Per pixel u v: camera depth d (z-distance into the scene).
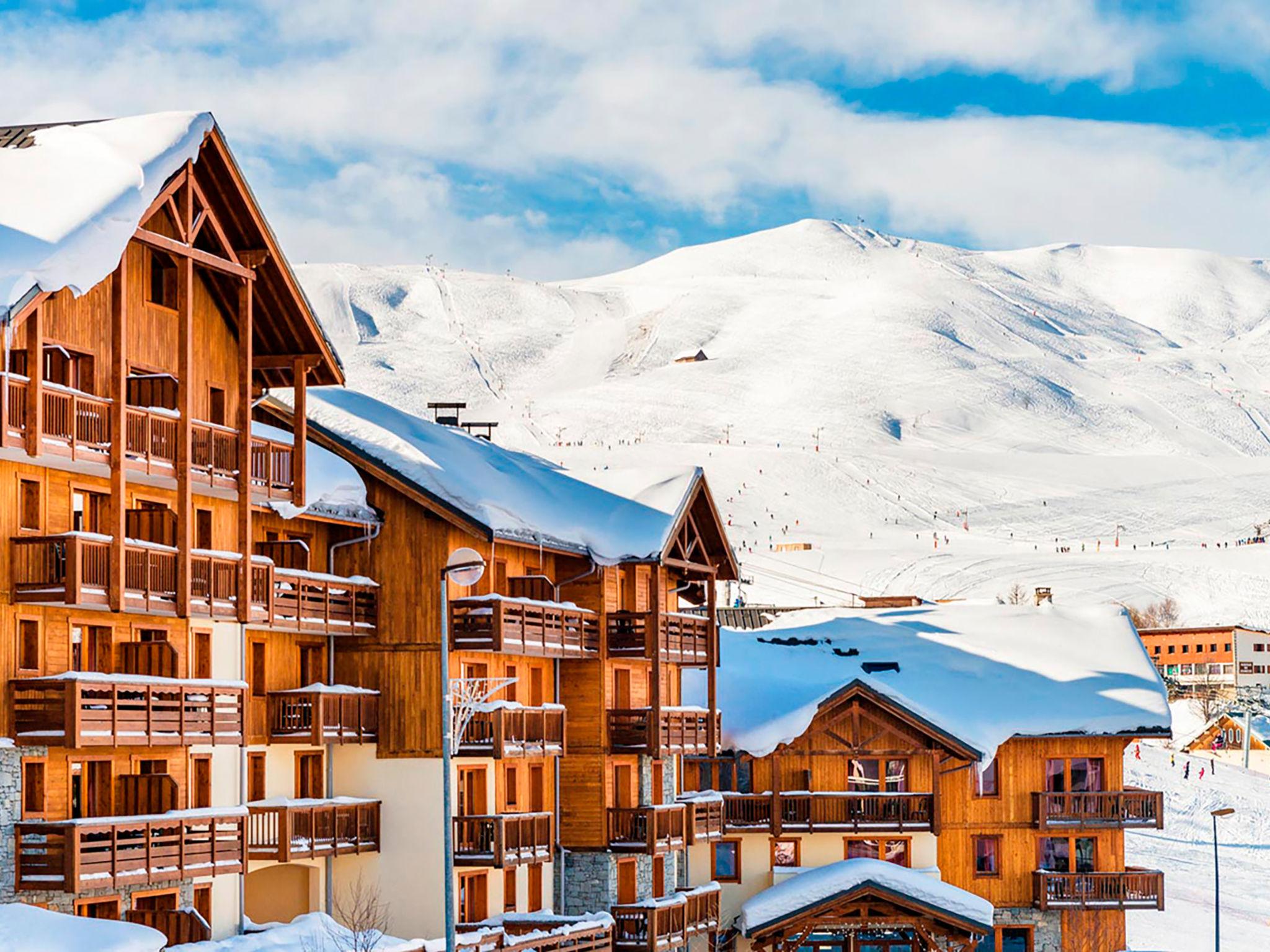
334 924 47.69
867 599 100.00
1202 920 98.06
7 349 37.69
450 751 40.19
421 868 54.12
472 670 56.59
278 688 52.50
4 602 40.50
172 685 43.41
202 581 44.75
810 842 72.75
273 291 48.28
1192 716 193.25
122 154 42.00
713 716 66.88
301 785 53.72
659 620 62.00
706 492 65.38
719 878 72.06
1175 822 133.88
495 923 54.91
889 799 72.56
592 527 62.16
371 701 54.66
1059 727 75.38
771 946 70.06
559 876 61.38
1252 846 125.81
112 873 41.12
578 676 62.06
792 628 84.25
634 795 63.34
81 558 40.41
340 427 56.84
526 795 59.81
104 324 43.09
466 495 55.34
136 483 44.59
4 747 40.25
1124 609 85.75
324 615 52.84
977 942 70.19
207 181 46.03
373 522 55.44
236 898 47.69
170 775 45.12
